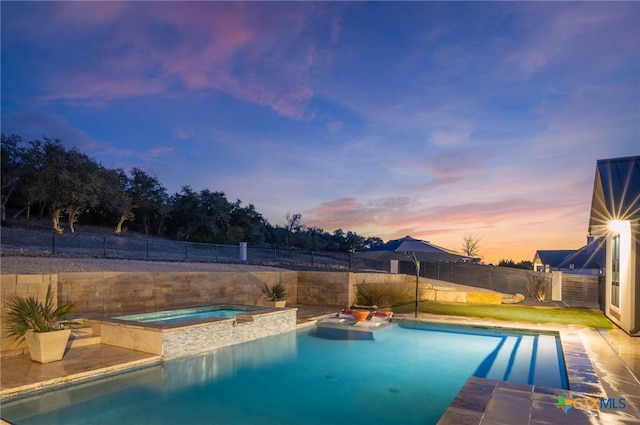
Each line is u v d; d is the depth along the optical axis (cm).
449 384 733
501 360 905
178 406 608
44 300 825
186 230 4497
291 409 603
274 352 966
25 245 2375
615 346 945
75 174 3173
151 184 4272
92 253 2330
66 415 559
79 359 772
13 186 3095
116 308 1252
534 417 497
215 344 962
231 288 1594
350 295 1705
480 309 1619
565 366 780
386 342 1087
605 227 1449
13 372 679
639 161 1319
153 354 823
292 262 3095
